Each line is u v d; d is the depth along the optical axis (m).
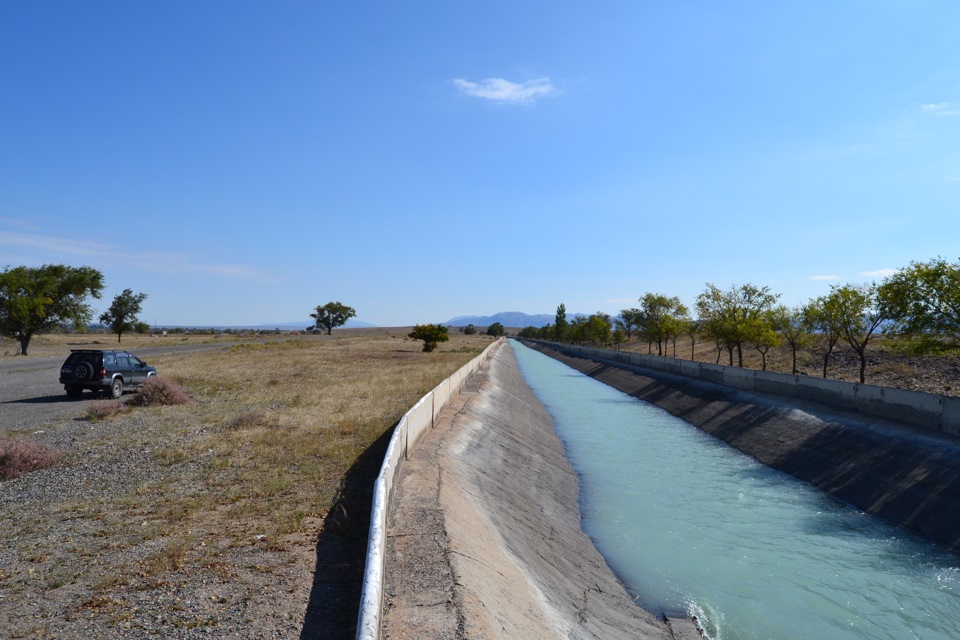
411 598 5.66
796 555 11.77
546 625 6.46
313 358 47.28
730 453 21.64
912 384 27.17
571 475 18.06
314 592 5.81
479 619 5.35
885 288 20.84
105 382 21.33
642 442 23.70
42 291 44.03
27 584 5.94
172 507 8.56
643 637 7.92
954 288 18.28
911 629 8.96
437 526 7.77
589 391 43.50
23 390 23.62
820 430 19.67
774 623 9.10
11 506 8.70
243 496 9.14
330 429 14.87
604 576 10.48
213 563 6.52
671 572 10.97
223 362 40.66
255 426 15.45
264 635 4.94
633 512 14.59
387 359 48.19
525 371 61.50
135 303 75.31
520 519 11.39
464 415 18.89
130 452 12.37
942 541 11.91
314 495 9.21
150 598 5.62
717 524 13.68
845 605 9.70
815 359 38.84
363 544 7.18
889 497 14.23
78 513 8.33
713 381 33.53
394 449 9.72
